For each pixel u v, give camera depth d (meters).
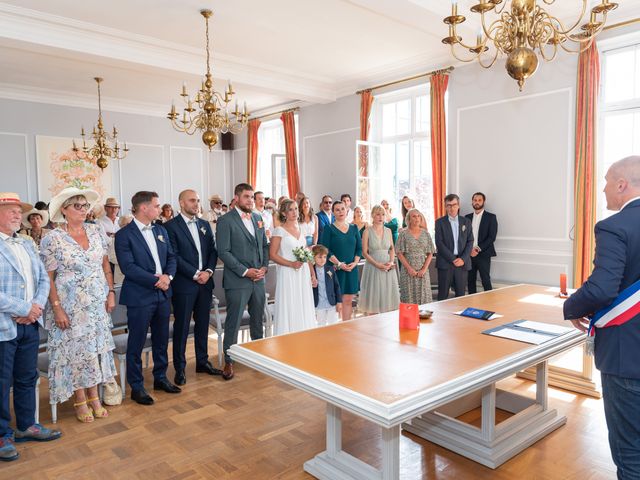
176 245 3.76
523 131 5.78
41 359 3.17
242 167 10.59
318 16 5.18
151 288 3.41
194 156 10.36
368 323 2.83
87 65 6.75
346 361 2.12
